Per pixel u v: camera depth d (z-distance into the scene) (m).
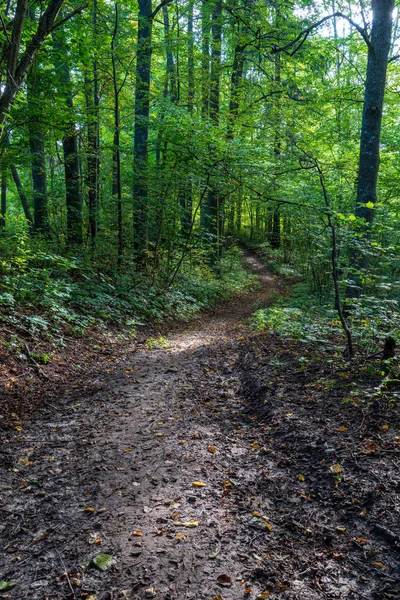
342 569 2.50
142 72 13.33
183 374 6.74
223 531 2.89
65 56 9.15
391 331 6.32
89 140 13.25
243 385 6.01
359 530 2.79
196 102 17.42
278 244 32.78
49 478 3.67
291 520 3.00
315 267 16.52
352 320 7.39
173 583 2.42
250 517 3.06
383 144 12.95
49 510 3.19
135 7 8.14
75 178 13.22
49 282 8.80
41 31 6.36
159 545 2.75
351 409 4.40
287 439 4.15
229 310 16.19
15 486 3.54
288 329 8.06
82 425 4.82
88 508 3.19
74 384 6.29
